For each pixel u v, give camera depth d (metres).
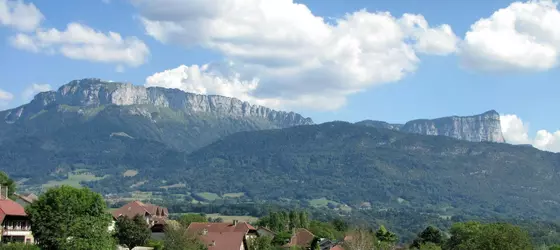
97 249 126.56
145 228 167.88
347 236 191.62
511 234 129.75
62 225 124.19
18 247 114.25
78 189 132.75
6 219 129.88
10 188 182.38
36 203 127.31
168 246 150.00
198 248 151.88
